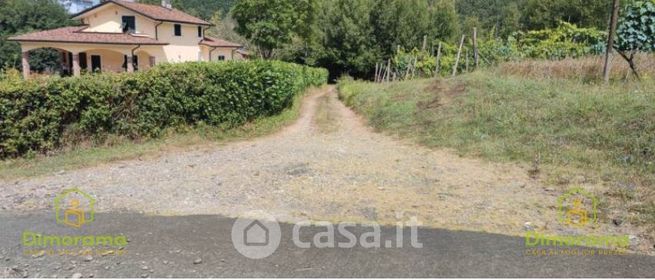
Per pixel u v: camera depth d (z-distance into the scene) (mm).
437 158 6898
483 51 15852
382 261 3324
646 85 8219
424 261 3312
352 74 38625
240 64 9578
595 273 3102
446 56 18031
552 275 3080
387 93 13594
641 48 10562
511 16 42906
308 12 43562
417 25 36781
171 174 6031
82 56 28281
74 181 5734
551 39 14242
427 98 11086
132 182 5633
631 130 6395
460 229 3936
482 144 7230
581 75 9680
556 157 6145
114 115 8164
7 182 5797
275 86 10703
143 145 7980
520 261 3293
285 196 4938
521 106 8383
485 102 9211
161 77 8531
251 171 6098
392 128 9703
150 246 3629
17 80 7410
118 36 26547
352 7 37844
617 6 8875
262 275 3133
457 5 51812
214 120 9164
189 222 4168
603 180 5211
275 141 8797
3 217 4367
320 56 39281
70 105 7594
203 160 6945
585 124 7039
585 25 34094
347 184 5398
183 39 30625
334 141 8820
